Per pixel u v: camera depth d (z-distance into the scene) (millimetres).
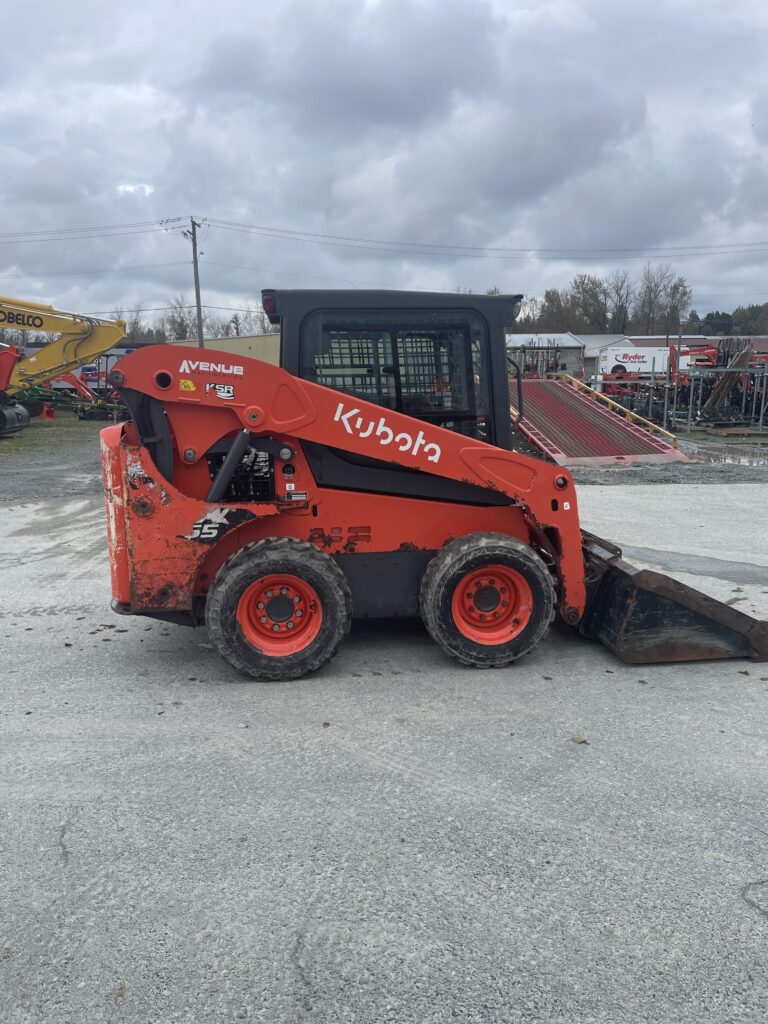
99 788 3500
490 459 4910
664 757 3773
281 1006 2266
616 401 29828
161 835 3119
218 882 2822
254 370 4637
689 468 16453
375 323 5129
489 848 3021
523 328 85000
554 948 2490
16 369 22297
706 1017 2221
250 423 4656
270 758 3783
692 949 2486
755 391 26250
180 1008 2260
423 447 4848
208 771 3658
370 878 2838
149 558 4676
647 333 83688
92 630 5949
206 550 4719
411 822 3203
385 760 3752
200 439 4727
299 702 4480
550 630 5789
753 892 2762
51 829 3168
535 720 4211
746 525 10148
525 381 23297
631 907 2682
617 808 3307
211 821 3219
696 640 5062
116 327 22672
